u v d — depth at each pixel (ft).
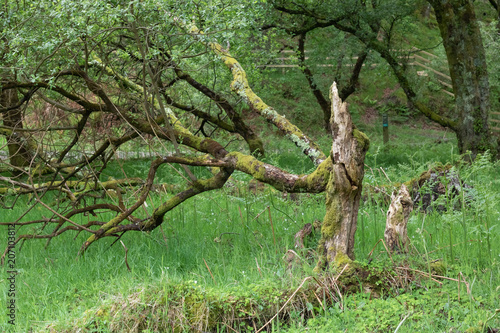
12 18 17.40
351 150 14.62
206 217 23.21
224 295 12.98
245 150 42.55
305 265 13.61
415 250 16.02
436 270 14.84
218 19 15.64
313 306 13.08
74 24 15.55
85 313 12.56
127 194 26.91
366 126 81.76
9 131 28.68
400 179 25.98
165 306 12.35
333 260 14.65
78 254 17.52
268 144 57.16
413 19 50.08
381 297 13.39
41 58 18.25
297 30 45.52
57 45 16.49
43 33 16.30
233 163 17.74
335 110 14.74
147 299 12.63
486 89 44.57
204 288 13.35
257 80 27.84
